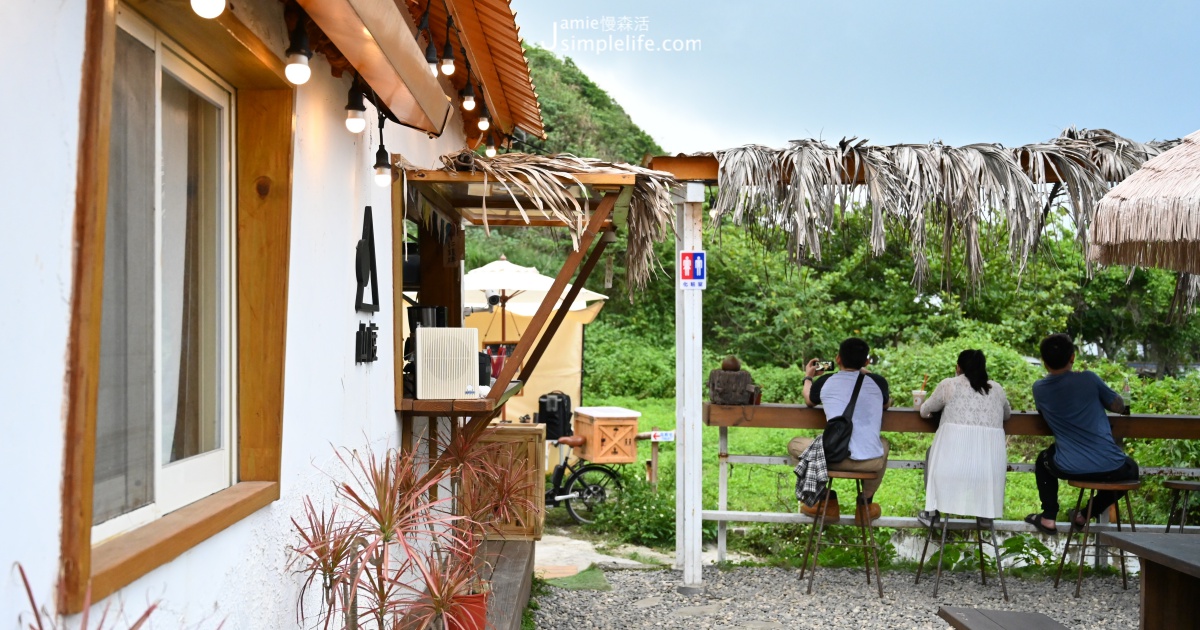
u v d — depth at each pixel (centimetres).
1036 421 715
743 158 630
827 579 720
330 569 300
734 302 2183
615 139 3045
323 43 328
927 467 702
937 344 1836
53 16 172
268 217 302
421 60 333
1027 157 638
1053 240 1495
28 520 165
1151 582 459
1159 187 419
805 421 729
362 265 412
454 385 493
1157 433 721
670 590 694
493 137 840
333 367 370
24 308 165
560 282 489
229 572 262
